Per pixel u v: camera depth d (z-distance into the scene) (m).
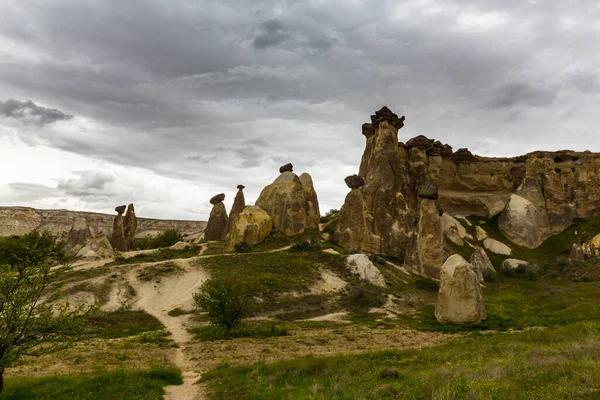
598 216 79.88
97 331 29.72
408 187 73.81
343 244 61.62
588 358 11.52
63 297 36.72
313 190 81.50
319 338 24.84
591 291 41.59
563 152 87.88
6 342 11.77
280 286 41.62
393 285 47.44
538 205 79.81
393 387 10.68
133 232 78.81
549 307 37.22
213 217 80.88
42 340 12.42
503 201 84.62
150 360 19.81
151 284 42.53
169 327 31.33
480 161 89.06
